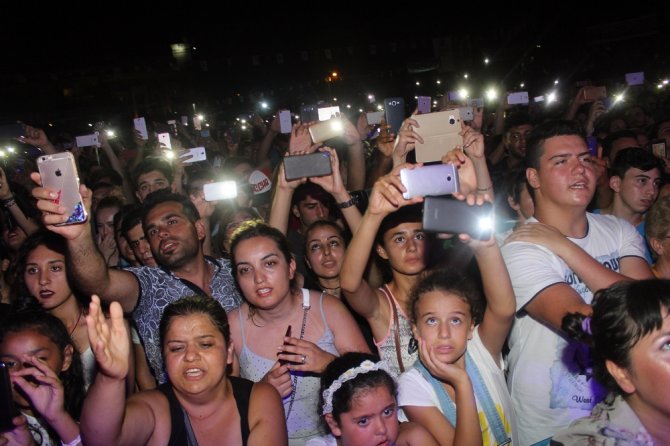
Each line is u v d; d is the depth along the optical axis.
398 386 2.71
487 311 2.72
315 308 3.25
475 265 3.43
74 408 2.99
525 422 2.94
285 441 2.55
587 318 2.07
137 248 4.01
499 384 2.78
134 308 3.36
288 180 3.67
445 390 2.72
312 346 2.98
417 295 2.72
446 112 3.44
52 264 3.41
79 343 3.44
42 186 2.55
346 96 20.62
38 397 2.53
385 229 3.33
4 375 2.36
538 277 2.78
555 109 9.75
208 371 2.43
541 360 2.88
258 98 20.02
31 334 2.84
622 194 4.23
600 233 3.14
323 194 4.86
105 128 7.21
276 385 2.93
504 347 3.65
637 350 1.81
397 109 4.94
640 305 1.80
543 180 3.04
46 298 3.39
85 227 2.66
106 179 6.18
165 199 3.59
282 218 3.76
